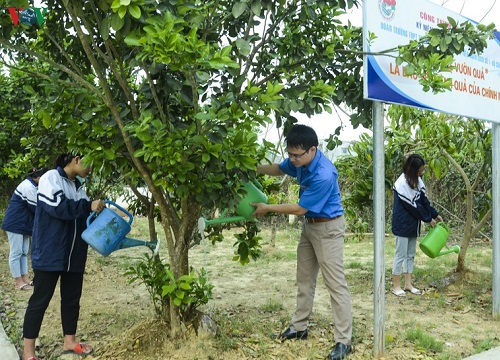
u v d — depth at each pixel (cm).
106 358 353
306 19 364
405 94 374
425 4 396
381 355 363
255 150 313
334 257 371
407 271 561
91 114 317
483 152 558
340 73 393
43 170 554
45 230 342
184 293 336
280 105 332
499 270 466
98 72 307
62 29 364
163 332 366
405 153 609
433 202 997
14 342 397
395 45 367
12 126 708
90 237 340
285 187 964
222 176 319
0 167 761
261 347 374
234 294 550
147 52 255
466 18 437
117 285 591
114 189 668
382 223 360
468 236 595
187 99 299
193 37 250
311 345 386
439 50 361
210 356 350
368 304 507
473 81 449
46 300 347
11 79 686
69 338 370
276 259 771
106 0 273
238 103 308
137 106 346
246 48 296
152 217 407
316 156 370
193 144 305
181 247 356
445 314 480
